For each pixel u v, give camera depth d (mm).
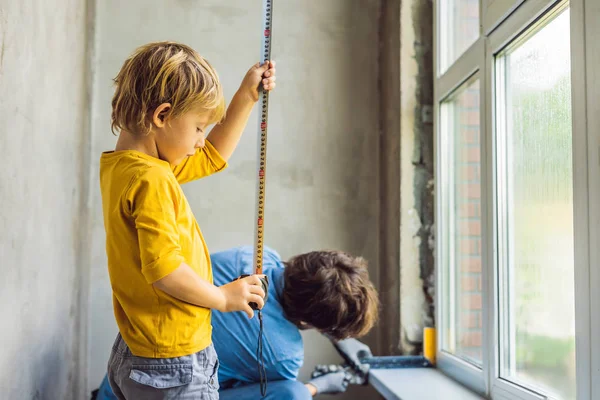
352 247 2584
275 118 2562
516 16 1649
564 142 1456
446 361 2166
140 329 1119
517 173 1725
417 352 2348
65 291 1959
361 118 2623
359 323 1666
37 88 1495
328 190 2582
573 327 1407
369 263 2590
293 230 2545
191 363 1136
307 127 2582
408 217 2375
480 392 1868
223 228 2496
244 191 2521
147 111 1128
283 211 2543
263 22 1354
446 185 2311
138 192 1100
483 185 1866
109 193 1152
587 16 1274
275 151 2555
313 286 1654
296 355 1719
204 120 1176
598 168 1234
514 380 1702
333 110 2605
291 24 2600
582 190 1296
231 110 1364
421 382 2041
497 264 1793
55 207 1767
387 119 2555
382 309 2572
